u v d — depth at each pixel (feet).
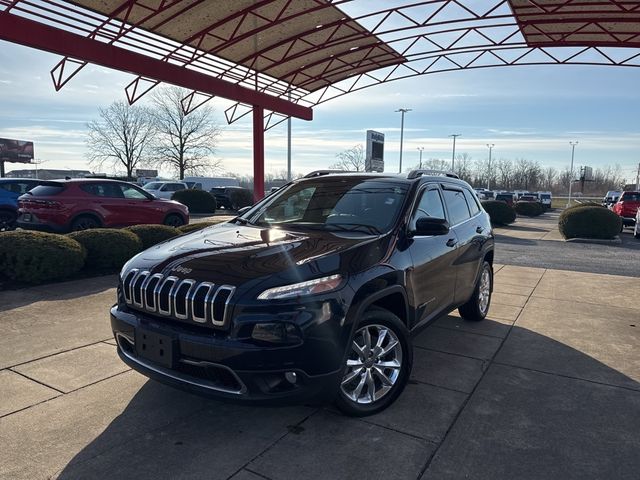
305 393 9.50
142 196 43.21
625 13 41.60
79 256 24.73
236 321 9.21
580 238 53.31
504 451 9.80
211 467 9.07
